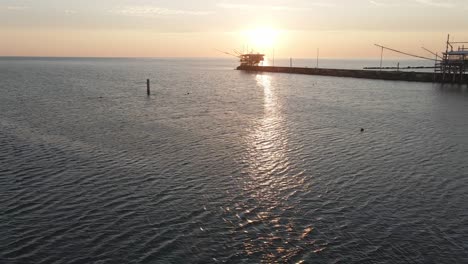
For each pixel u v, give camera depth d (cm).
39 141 3284
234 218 1875
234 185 2295
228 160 2789
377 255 1567
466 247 1623
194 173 2500
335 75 12975
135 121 4303
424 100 6216
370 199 2089
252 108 5447
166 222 1828
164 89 8212
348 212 1934
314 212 1938
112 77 12144
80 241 1662
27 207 1973
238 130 3853
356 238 1692
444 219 1861
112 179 2377
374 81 10444
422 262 1525
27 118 4388
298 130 3866
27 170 2522
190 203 2038
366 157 2861
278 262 1530
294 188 2250
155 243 1650
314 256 1566
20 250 1593
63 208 1966
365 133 3706
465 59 8569
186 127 3991
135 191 2192
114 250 1598
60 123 4119
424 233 1731
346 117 4659
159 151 3017
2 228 1759
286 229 1770
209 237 1702
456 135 3584
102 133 3644
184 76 13362
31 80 10206
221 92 7725
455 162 2727
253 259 1548
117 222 1825
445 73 9162
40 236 1700
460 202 2048
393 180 2370
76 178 2388
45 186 2252
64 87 8281
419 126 4038
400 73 10406
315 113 4981
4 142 3222
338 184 2308
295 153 2973
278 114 4906
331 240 1678
